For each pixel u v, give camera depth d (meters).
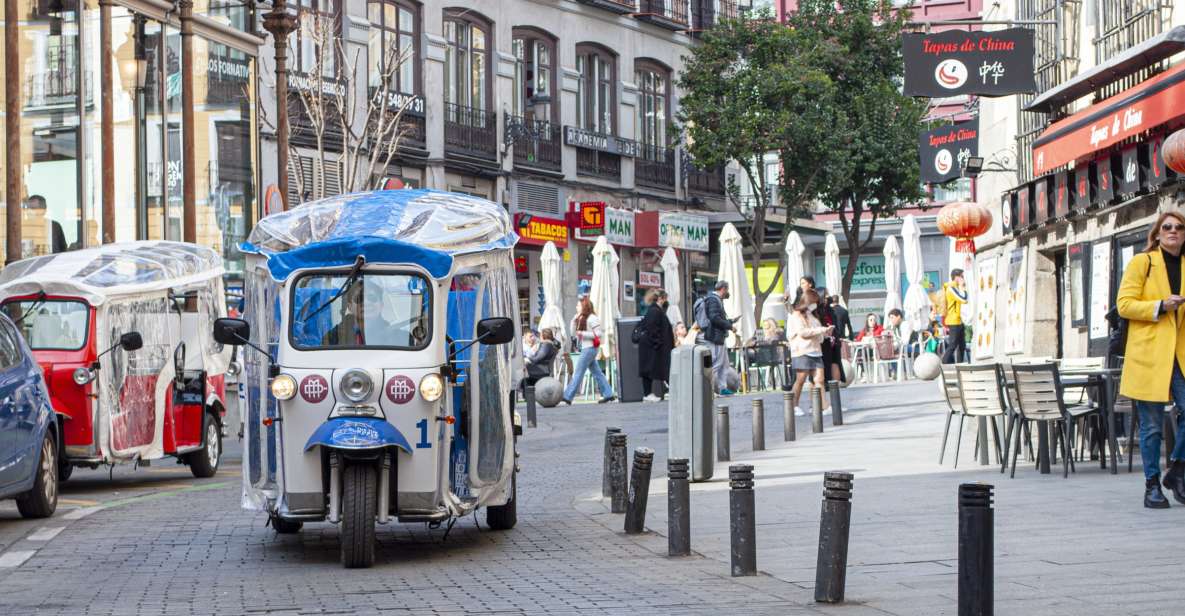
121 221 30.19
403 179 44.75
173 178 31.77
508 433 12.55
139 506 15.88
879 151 56.31
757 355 37.84
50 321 17.44
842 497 9.10
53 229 28.67
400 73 44.78
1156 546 10.60
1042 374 15.34
